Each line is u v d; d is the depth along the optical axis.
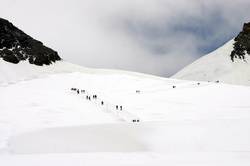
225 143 29.50
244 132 31.53
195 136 31.75
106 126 36.75
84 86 92.62
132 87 93.69
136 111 63.59
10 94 74.31
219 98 74.12
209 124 34.88
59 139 32.03
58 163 19.97
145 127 35.88
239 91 82.19
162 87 94.00
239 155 21.92
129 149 29.64
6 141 34.34
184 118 56.69
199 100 73.06
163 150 29.36
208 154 22.52
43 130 35.56
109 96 79.25
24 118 52.56
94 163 19.83
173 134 32.88
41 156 22.08
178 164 19.34
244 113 58.38
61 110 60.03
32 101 67.00
